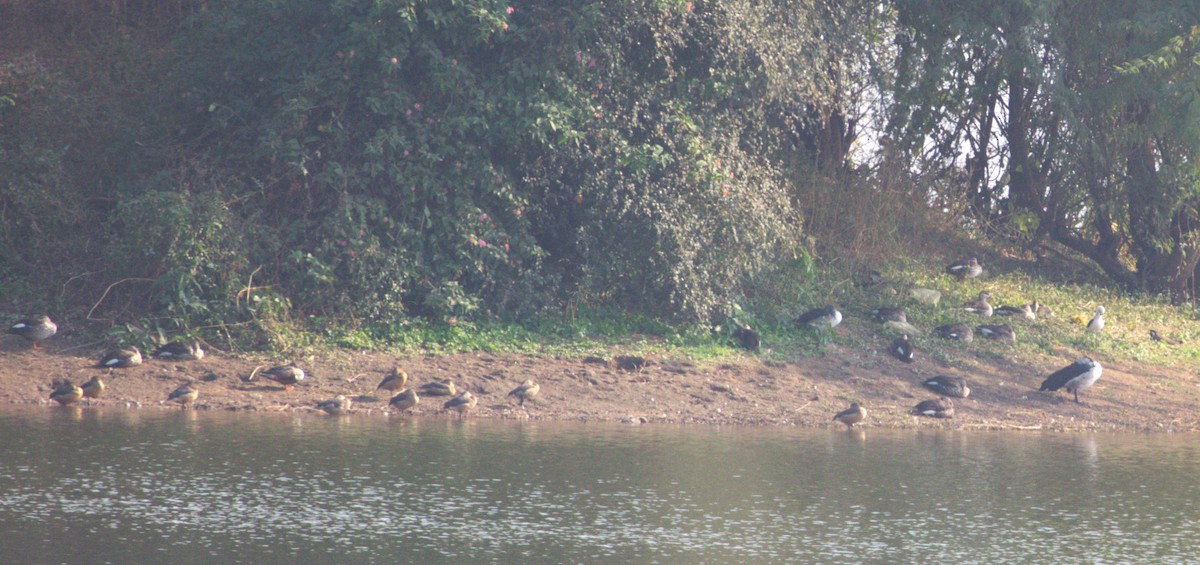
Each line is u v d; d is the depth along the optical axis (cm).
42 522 1090
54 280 2097
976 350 2258
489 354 2023
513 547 1052
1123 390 2105
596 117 2145
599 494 1261
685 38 2214
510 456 1441
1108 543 1115
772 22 2309
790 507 1234
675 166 2191
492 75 2142
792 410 1861
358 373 1895
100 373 1816
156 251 1977
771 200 2328
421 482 1289
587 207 2200
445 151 2094
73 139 2262
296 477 1291
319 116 2131
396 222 2111
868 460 1502
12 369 1811
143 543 1033
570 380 1912
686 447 1544
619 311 2258
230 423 1588
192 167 2138
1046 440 1723
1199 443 1723
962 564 1036
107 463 1328
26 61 2320
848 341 2264
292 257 2016
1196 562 1051
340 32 2102
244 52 2169
